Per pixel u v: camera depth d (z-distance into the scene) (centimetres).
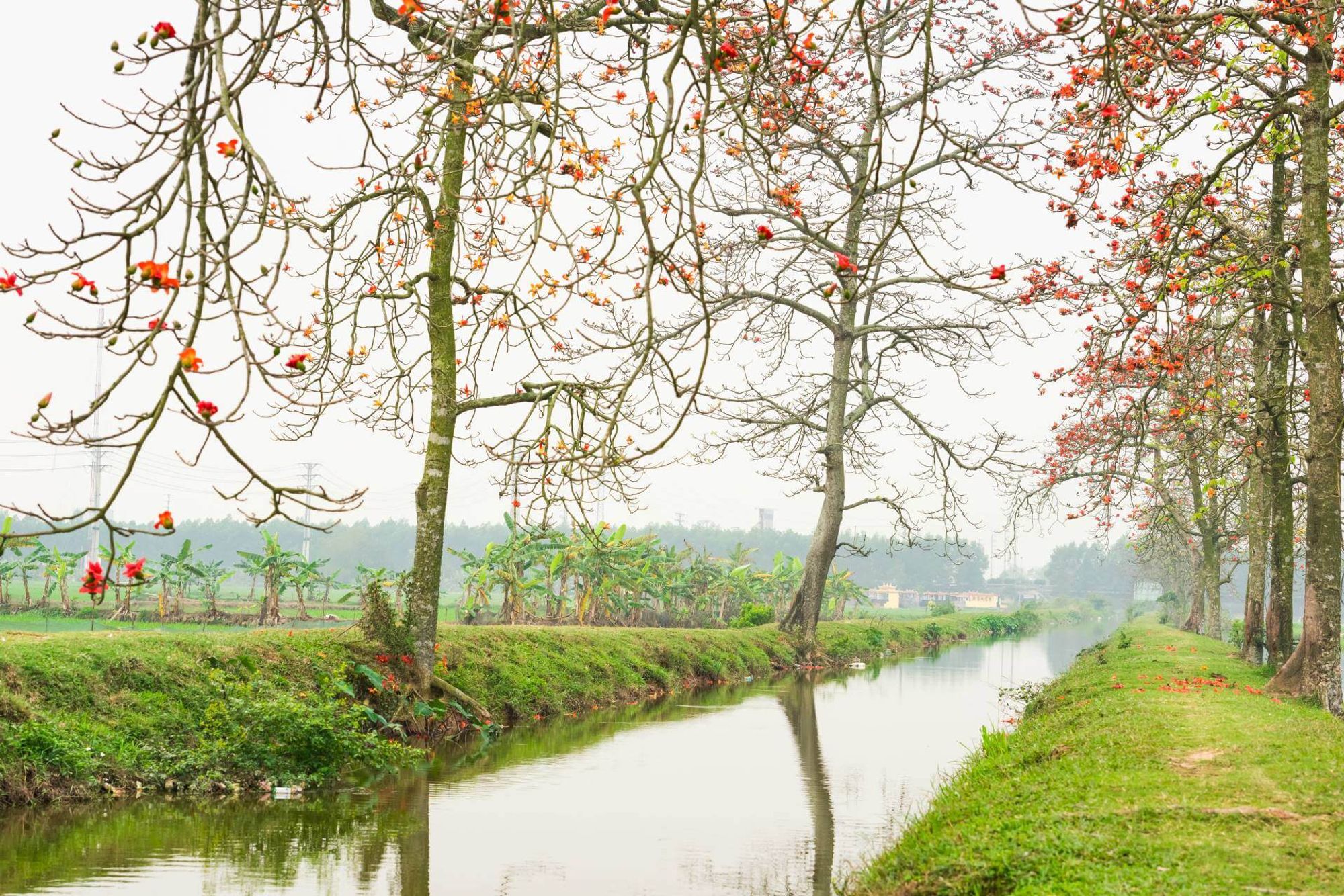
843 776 1523
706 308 645
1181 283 1516
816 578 3738
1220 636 3294
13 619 3136
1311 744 934
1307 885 564
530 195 826
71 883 888
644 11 995
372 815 1188
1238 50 1566
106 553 480
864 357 3706
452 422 1778
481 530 11462
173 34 537
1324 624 1534
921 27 680
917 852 723
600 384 1324
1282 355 2011
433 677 1748
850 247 3183
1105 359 1712
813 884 961
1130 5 856
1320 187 1546
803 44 820
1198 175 1641
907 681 3180
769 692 2745
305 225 866
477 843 1084
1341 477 1608
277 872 949
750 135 777
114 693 1298
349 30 728
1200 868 591
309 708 1404
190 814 1148
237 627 3112
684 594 4238
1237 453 2166
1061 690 1908
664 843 1105
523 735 1822
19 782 1115
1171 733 1020
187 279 502
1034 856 645
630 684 2450
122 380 486
